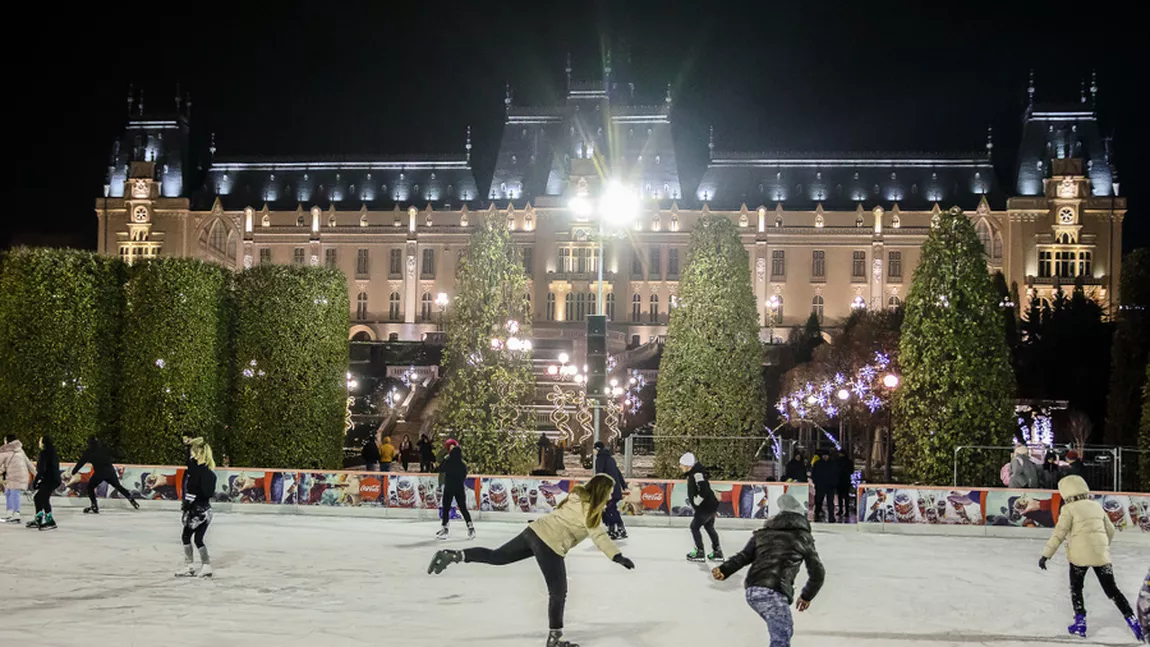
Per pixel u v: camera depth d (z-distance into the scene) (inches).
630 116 7086.6
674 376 1733.5
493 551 617.6
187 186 7401.6
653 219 6875.0
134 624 688.4
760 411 1745.8
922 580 949.2
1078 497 722.2
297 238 7106.3
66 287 1707.7
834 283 6811.0
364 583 868.6
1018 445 1389.0
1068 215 6565.0
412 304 6983.3
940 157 7081.7
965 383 1536.7
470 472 1704.0
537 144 7224.4
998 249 6702.8
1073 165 6569.9
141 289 1747.0
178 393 1727.4
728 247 1742.1
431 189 7347.4
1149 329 1939.0
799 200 7091.5
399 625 701.3
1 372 1696.6
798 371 3516.2
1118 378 1972.2
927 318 1563.7
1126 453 1572.3
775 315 6811.0
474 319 1768.0
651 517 1393.9
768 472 1818.4
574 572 956.6
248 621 704.4
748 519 1376.7
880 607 809.5
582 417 2449.6
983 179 6998.0
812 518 1481.3
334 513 1440.7
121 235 7194.9
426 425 3218.5
